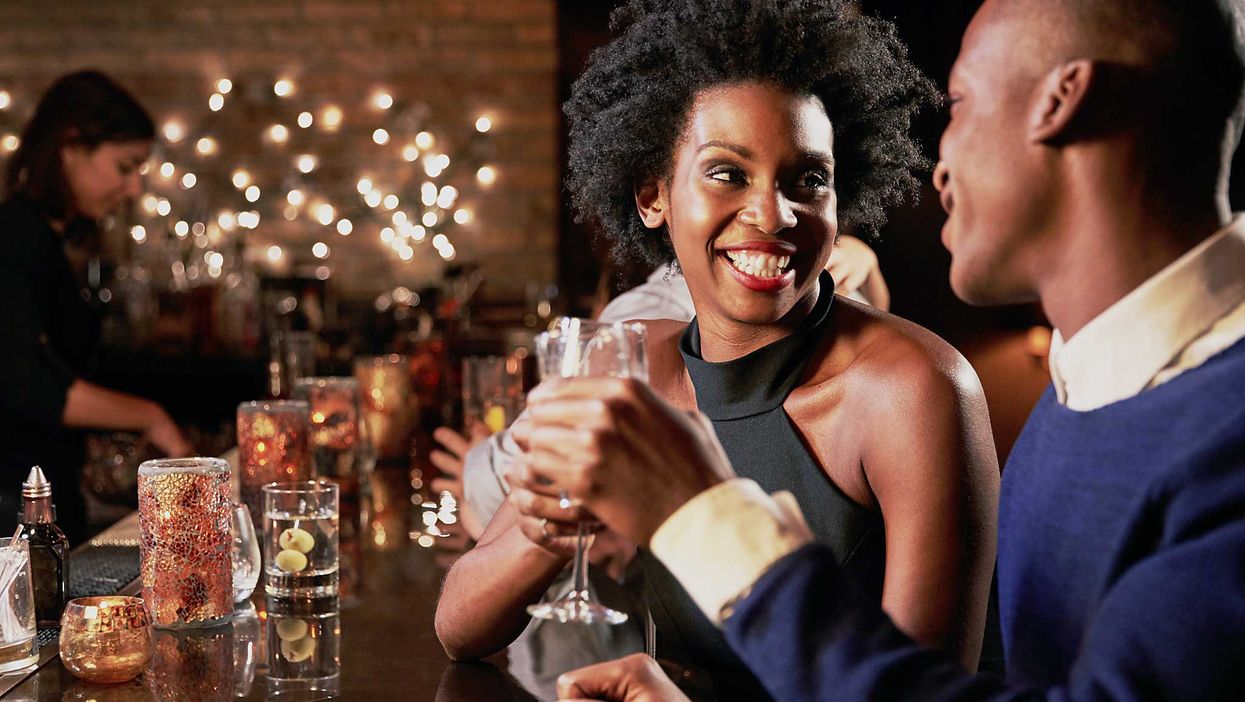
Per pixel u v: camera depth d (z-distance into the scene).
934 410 1.03
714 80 1.09
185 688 1.08
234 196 5.44
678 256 1.15
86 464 2.83
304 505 1.39
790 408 1.12
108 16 5.41
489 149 5.52
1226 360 0.71
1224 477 0.68
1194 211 0.73
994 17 0.76
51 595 1.29
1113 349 0.74
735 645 0.74
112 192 2.93
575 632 1.28
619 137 1.20
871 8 3.60
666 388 1.24
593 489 0.75
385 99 5.47
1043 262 0.76
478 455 1.76
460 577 1.17
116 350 4.36
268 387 4.34
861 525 1.09
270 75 5.46
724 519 0.74
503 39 5.48
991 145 0.75
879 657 0.70
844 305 1.16
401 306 4.37
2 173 5.30
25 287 2.76
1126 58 0.71
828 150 1.10
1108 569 0.72
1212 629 0.64
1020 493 0.84
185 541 1.25
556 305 4.89
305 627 1.28
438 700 1.06
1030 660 0.81
